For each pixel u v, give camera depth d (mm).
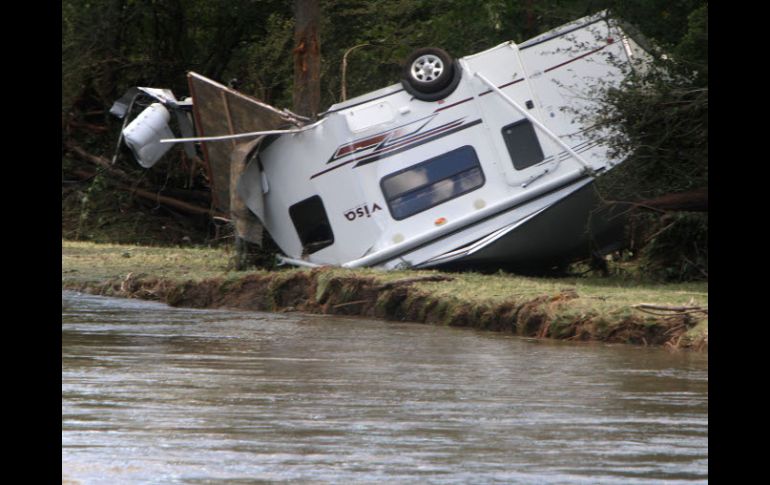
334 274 63688
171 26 128625
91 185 119000
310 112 87000
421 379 40094
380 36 110000
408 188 69000
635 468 27953
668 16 84250
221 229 105625
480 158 68688
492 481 26609
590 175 66875
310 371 41688
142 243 112188
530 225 66812
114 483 26297
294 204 70812
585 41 69938
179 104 75938
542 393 37469
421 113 69312
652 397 36875
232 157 70562
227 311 64500
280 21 114312
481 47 99500
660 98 66062
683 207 65875
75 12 122125
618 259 78188
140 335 52062
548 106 69188
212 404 35250
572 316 51406
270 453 29047
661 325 49312
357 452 29203
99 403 35219
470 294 57250
